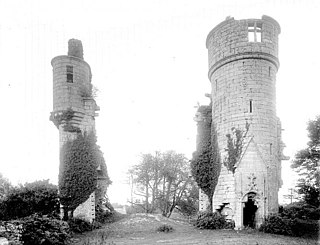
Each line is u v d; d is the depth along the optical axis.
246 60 25.83
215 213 25.56
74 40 29.80
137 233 23.09
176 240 18.97
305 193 26.77
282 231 21.08
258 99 25.27
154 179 45.97
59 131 27.62
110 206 37.22
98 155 28.58
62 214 26.02
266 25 26.30
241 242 17.61
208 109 30.36
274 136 25.55
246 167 24.38
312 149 28.97
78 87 28.39
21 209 19.31
